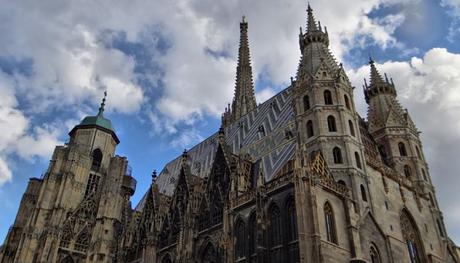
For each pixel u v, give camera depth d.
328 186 52.94
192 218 68.31
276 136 72.25
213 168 70.62
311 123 65.56
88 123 103.69
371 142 77.00
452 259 69.62
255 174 65.38
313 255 45.03
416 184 74.31
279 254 49.28
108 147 103.56
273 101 85.81
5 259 86.38
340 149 61.00
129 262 80.31
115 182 96.38
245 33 159.25
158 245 74.94
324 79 68.88
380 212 59.94
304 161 52.06
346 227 52.03
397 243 59.50
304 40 78.88
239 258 54.41
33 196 96.25
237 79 147.88
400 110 84.12
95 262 83.88
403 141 79.19
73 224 88.44
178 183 77.81
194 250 65.31
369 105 87.12
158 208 80.44
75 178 93.75
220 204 64.69
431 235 68.62
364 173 60.75
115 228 90.62
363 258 50.84
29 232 82.94
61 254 83.94
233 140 87.00
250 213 55.56
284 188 52.19
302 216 47.47
